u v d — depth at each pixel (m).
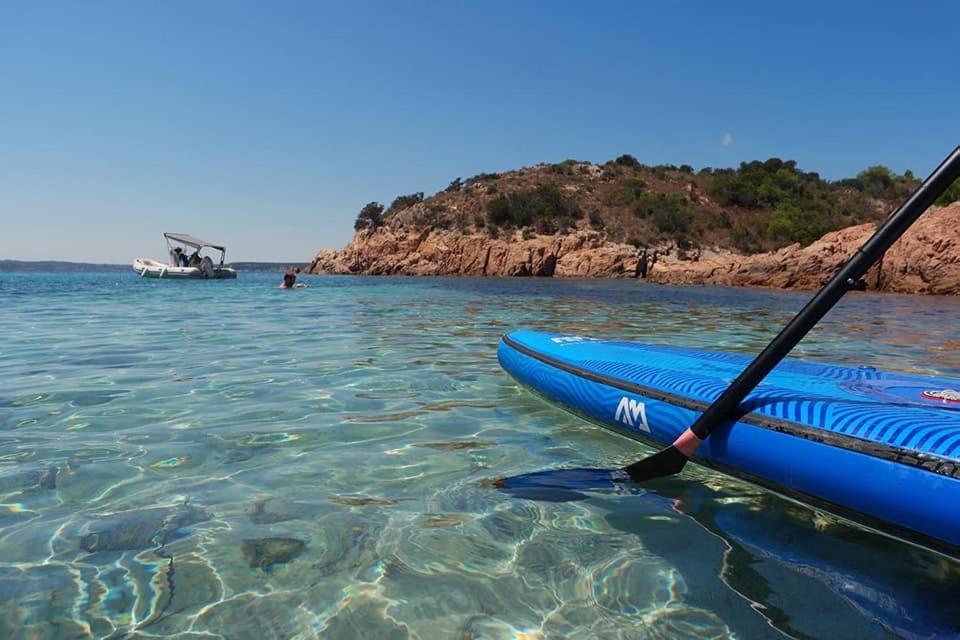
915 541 2.17
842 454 2.37
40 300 16.28
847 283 2.41
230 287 25.19
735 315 12.75
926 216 23.42
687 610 1.95
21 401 4.53
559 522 2.58
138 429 3.83
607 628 1.85
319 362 6.32
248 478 3.03
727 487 2.99
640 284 32.47
